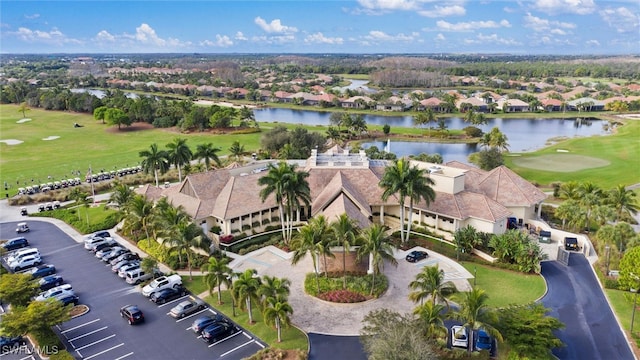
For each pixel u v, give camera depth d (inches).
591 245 2677.2
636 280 1897.1
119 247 2615.7
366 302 2060.8
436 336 1678.2
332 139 6053.2
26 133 6609.3
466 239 2534.5
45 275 2349.9
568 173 4384.8
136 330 1867.6
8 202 3582.7
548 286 2235.5
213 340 1785.2
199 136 6437.0
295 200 2623.0
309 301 2076.8
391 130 7130.9
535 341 1567.4
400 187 2561.5
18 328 1663.4
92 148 5693.9
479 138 6471.5
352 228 2177.7
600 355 1707.7
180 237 2255.2
